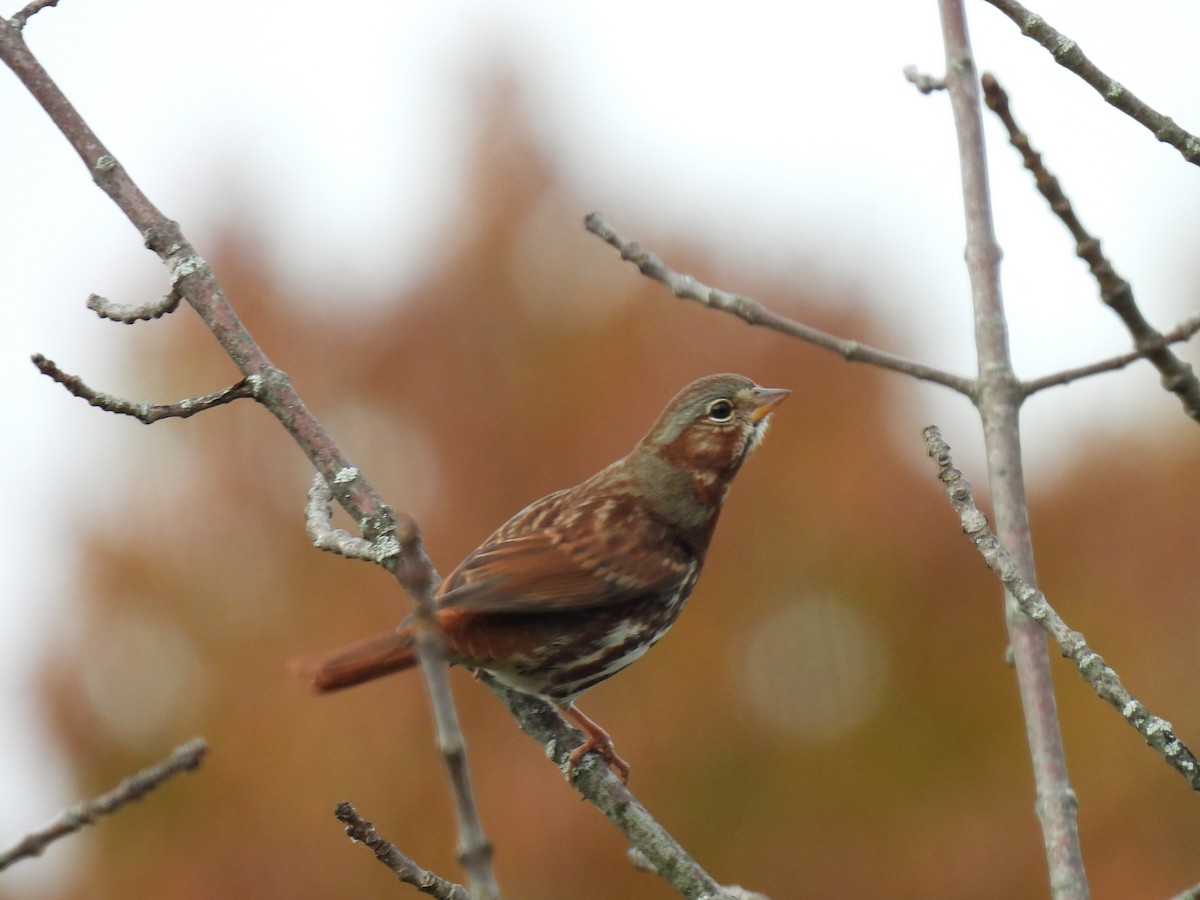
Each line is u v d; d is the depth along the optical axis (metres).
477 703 14.83
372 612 15.24
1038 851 15.12
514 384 16.27
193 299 6.82
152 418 6.52
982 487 15.98
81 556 15.95
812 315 16.14
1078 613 15.77
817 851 15.27
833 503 15.67
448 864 14.59
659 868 6.58
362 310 16.73
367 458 16.38
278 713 15.16
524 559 7.79
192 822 15.21
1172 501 15.85
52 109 6.88
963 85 6.96
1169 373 6.30
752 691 15.57
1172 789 14.87
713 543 15.79
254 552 15.76
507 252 16.62
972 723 15.44
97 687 15.61
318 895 14.80
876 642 15.59
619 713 15.32
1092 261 6.08
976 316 6.66
